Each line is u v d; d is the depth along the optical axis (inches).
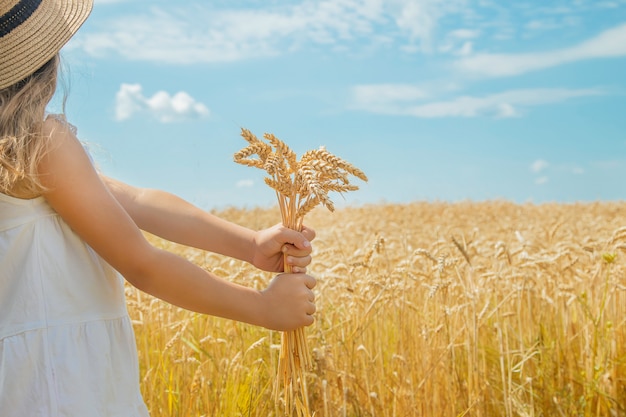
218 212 490.6
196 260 192.4
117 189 83.7
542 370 149.5
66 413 61.1
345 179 73.2
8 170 60.5
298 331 80.2
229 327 153.7
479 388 140.9
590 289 180.4
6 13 61.9
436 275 157.2
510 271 174.9
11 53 61.9
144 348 146.2
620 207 643.5
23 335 61.4
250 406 119.3
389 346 157.9
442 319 154.3
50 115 64.1
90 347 64.5
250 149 75.0
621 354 159.2
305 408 80.4
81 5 69.6
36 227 63.4
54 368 61.5
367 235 317.7
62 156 62.3
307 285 76.0
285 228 79.0
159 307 155.3
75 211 63.1
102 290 67.1
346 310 158.1
